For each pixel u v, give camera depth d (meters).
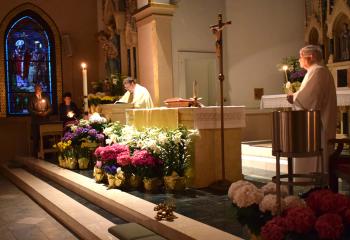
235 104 10.91
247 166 7.43
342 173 3.88
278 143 2.89
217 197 4.98
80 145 7.75
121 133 6.49
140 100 8.62
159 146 5.51
